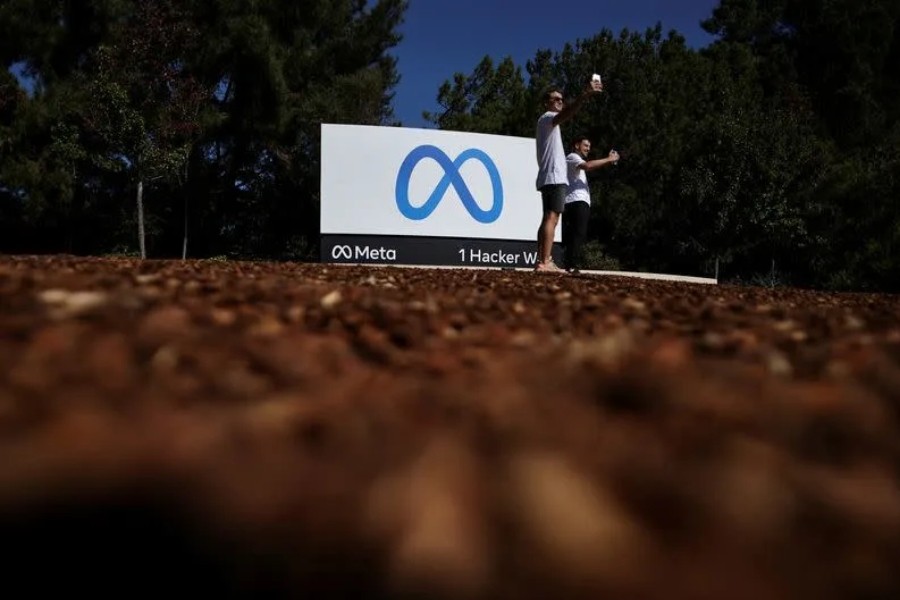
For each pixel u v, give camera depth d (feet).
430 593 1.36
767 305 8.40
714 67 82.48
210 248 76.79
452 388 2.98
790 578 1.46
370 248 46.83
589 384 3.07
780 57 97.71
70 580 1.41
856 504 1.80
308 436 2.16
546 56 82.89
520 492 1.69
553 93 22.76
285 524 1.57
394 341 4.32
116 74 57.36
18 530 1.52
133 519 1.57
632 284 13.71
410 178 47.06
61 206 64.44
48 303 4.93
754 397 2.90
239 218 77.41
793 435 2.42
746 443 2.23
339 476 1.79
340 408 2.51
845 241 61.00
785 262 69.77
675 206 66.44
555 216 22.97
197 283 7.17
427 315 5.43
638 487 1.82
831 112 96.07
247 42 65.51
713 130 64.49
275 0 69.05
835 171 60.23
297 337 4.18
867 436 2.42
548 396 2.85
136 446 1.93
